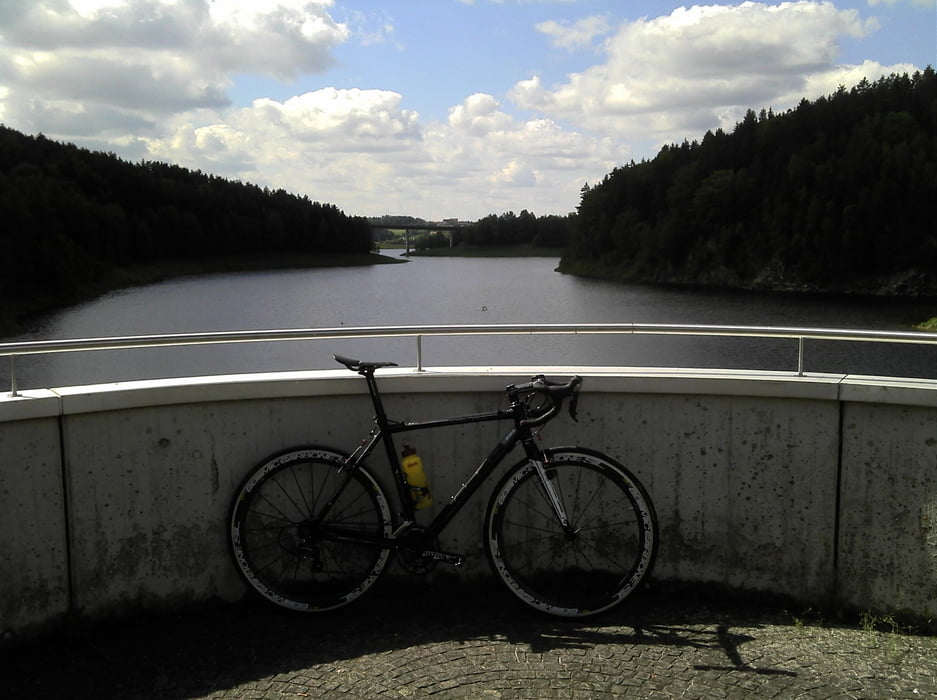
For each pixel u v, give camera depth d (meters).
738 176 118.38
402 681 2.67
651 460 3.37
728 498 3.32
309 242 181.75
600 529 3.40
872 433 3.13
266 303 67.88
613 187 148.75
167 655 2.93
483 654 2.86
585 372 3.40
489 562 3.22
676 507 3.37
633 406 3.36
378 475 3.44
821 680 2.65
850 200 103.88
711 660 2.80
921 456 3.07
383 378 3.37
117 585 3.18
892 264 98.56
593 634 3.03
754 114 142.25
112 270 105.88
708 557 3.36
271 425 3.33
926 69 139.38
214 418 3.26
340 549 3.37
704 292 93.56
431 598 3.40
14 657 2.95
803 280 104.25
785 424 3.23
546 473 3.16
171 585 3.26
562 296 78.56
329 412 3.37
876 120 122.38
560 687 2.61
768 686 2.61
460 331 3.38
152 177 154.75
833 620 3.21
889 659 2.81
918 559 3.11
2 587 3.00
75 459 3.08
